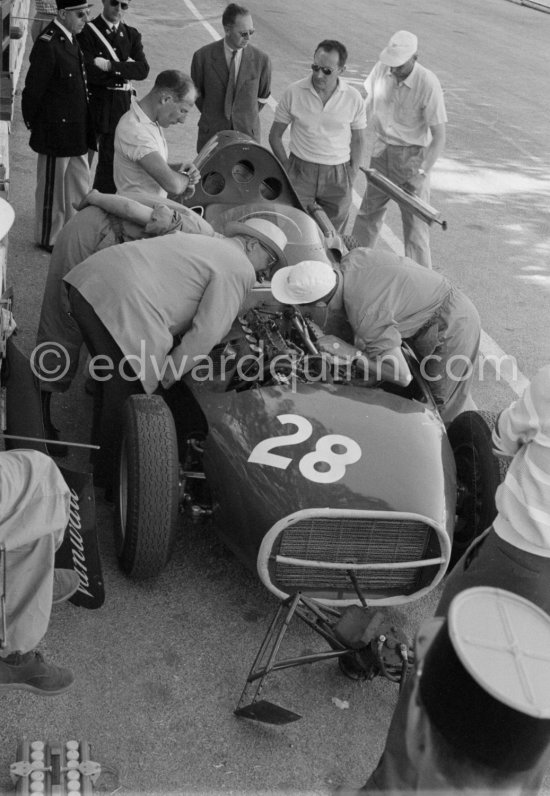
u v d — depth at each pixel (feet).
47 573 10.46
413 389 16.24
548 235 30.45
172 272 14.28
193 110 36.70
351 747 11.41
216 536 14.89
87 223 16.37
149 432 13.00
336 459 12.84
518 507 10.51
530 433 10.46
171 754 10.94
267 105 39.50
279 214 17.94
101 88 23.31
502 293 25.54
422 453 13.28
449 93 48.57
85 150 22.57
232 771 10.84
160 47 46.21
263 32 54.39
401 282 15.15
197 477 13.85
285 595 12.80
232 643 12.81
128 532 12.95
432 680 6.05
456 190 33.63
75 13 21.13
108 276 14.24
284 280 15.30
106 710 11.44
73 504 13.42
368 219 25.62
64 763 9.75
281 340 15.33
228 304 14.38
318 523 12.39
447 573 14.75
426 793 6.26
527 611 6.38
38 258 23.22
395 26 65.36
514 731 5.72
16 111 32.71
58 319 16.31
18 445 14.07
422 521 12.33
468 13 78.69
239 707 11.63
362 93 42.55
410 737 6.40
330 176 24.66
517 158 38.58
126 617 13.01
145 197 17.02
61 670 11.35
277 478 12.57
